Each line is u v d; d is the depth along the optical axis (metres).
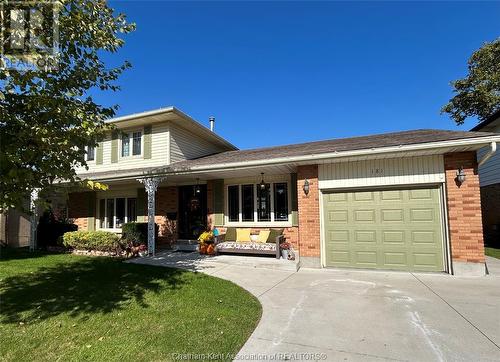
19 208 4.52
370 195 8.77
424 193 8.27
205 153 16.03
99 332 4.16
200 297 5.84
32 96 4.18
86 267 8.93
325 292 6.29
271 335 4.16
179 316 4.80
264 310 5.18
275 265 8.91
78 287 6.59
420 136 8.95
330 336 4.12
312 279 7.48
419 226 8.27
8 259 10.56
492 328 4.32
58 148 4.42
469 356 3.53
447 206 7.93
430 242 8.15
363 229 8.78
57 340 3.90
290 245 10.04
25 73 3.95
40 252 12.56
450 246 7.82
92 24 4.79
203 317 4.77
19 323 4.49
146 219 13.41
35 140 4.21
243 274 8.04
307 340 4.00
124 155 14.23
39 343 3.80
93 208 14.94
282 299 5.82
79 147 4.88
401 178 8.39
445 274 7.78
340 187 8.98
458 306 5.30
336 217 9.08
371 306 5.35
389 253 8.49
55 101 4.22
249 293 6.21
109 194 14.76
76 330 4.23
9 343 3.80
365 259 8.70
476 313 4.94
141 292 6.19
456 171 7.85
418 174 8.23
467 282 6.96
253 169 10.08
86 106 4.89
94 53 5.08
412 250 8.29
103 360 3.37
